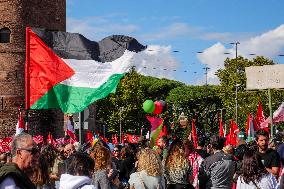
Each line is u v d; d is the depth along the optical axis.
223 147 15.09
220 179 13.47
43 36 13.78
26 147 6.98
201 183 13.76
